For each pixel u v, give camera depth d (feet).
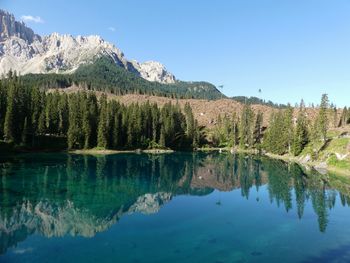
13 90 431.43
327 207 186.70
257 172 327.67
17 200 182.19
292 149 465.88
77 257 110.73
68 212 165.68
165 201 199.00
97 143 488.85
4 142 393.09
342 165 334.24
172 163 388.98
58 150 441.68
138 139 542.16
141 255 113.29
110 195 205.67
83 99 530.68
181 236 134.21
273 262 109.09
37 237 130.31
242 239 131.44
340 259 112.47
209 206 188.24
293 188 245.24
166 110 625.00
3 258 109.81
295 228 147.23
